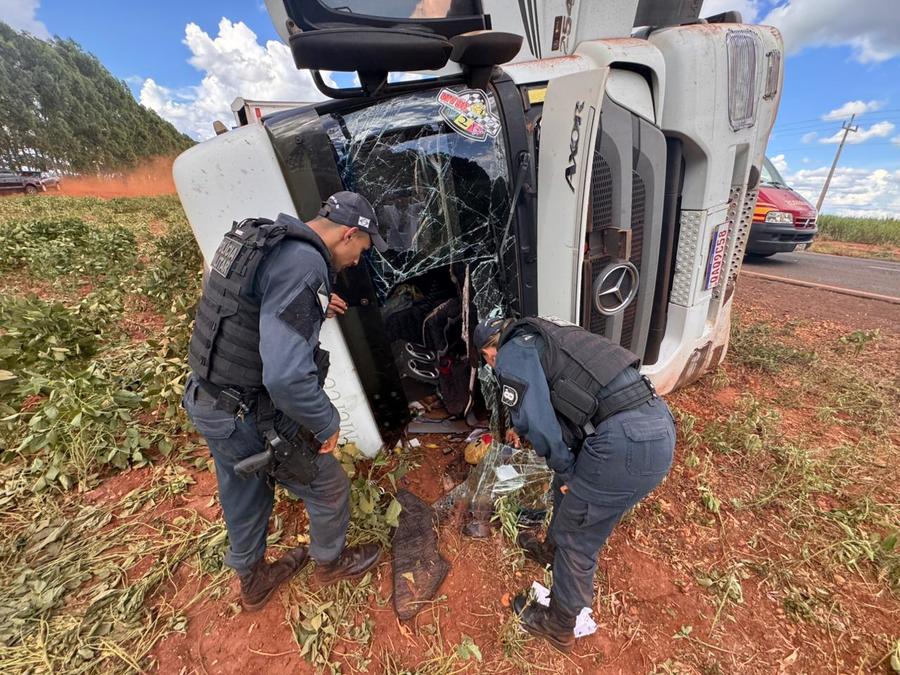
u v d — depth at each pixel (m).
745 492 2.24
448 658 1.52
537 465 2.18
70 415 2.39
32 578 1.75
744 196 2.62
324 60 1.42
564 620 1.48
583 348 1.39
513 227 2.03
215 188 1.62
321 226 1.39
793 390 3.22
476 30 1.89
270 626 1.62
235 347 1.26
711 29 2.14
